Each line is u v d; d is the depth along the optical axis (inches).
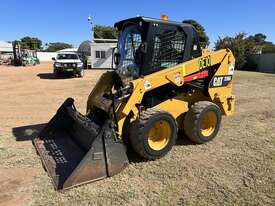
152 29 215.0
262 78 830.5
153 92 226.4
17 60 1537.9
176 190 171.2
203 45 276.4
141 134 198.4
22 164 203.3
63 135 247.0
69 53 890.1
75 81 729.6
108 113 204.1
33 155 218.4
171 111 234.8
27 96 495.5
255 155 224.4
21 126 301.0
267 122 320.2
